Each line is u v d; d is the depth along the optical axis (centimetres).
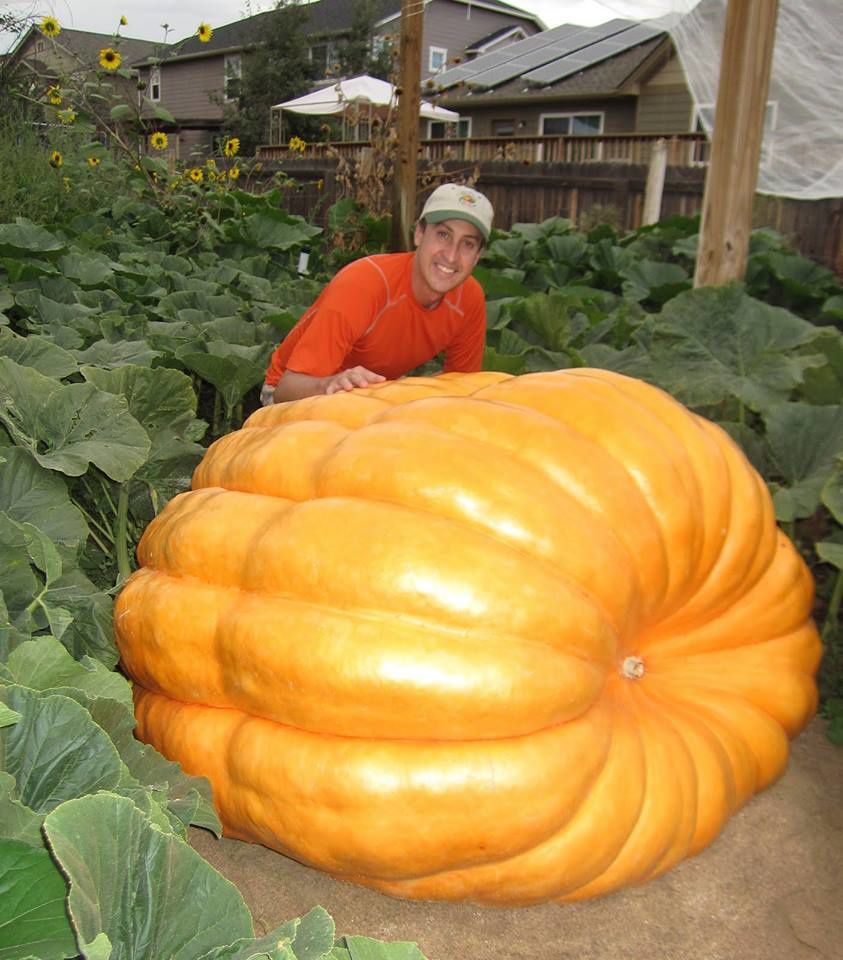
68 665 195
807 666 259
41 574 244
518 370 434
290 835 202
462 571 196
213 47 3988
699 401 404
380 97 1923
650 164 1184
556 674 196
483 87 2769
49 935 121
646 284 801
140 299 596
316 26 3803
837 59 695
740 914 213
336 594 200
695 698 237
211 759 215
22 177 903
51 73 1196
